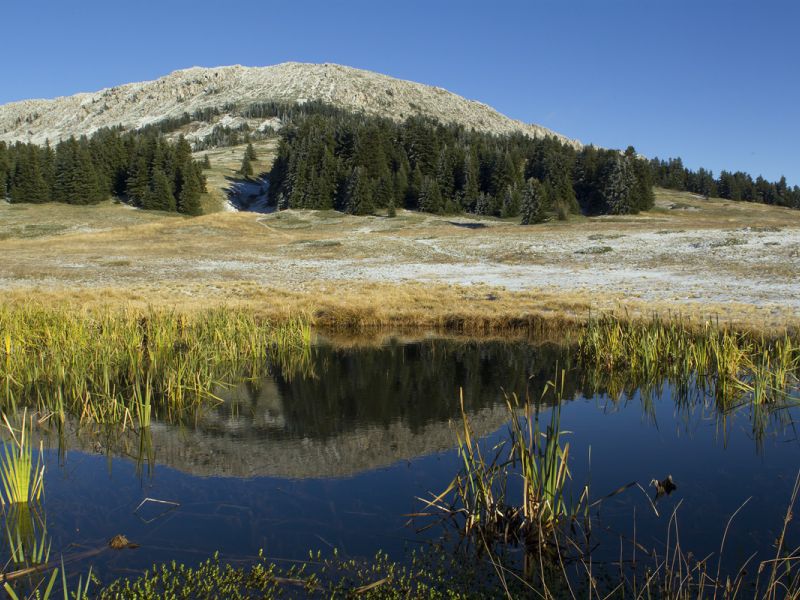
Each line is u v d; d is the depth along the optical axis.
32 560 5.62
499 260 46.44
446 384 14.30
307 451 9.20
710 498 7.10
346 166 109.44
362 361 17.33
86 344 14.32
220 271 41.72
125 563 5.62
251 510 6.88
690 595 4.97
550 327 22.31
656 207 117.25
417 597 5.04
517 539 6.10
